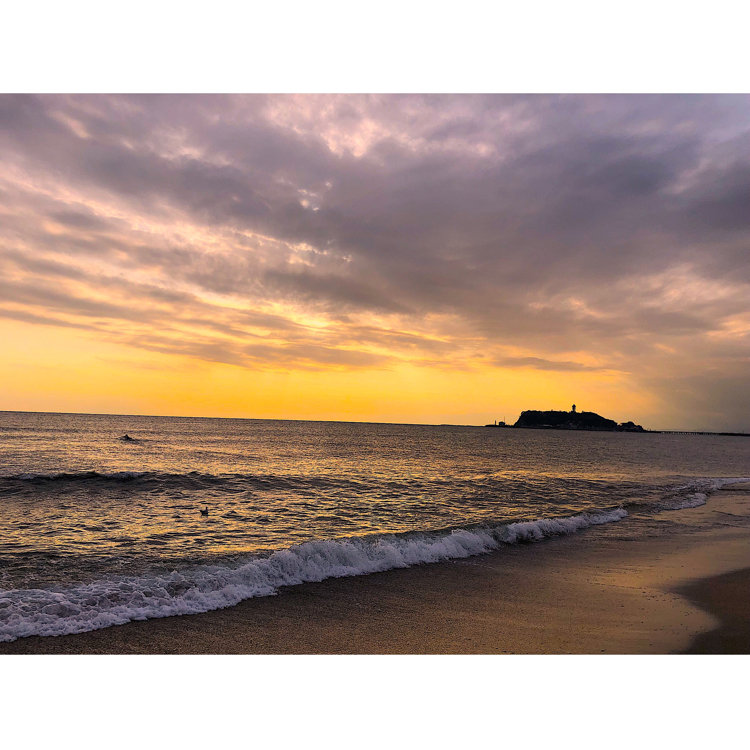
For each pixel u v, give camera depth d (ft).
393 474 102.42
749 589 31.78
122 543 39.60
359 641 22.84
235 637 22.74
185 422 585.22
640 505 69.97
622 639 23.40
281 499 65.41
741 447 361.30
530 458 174.81
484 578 33.65
